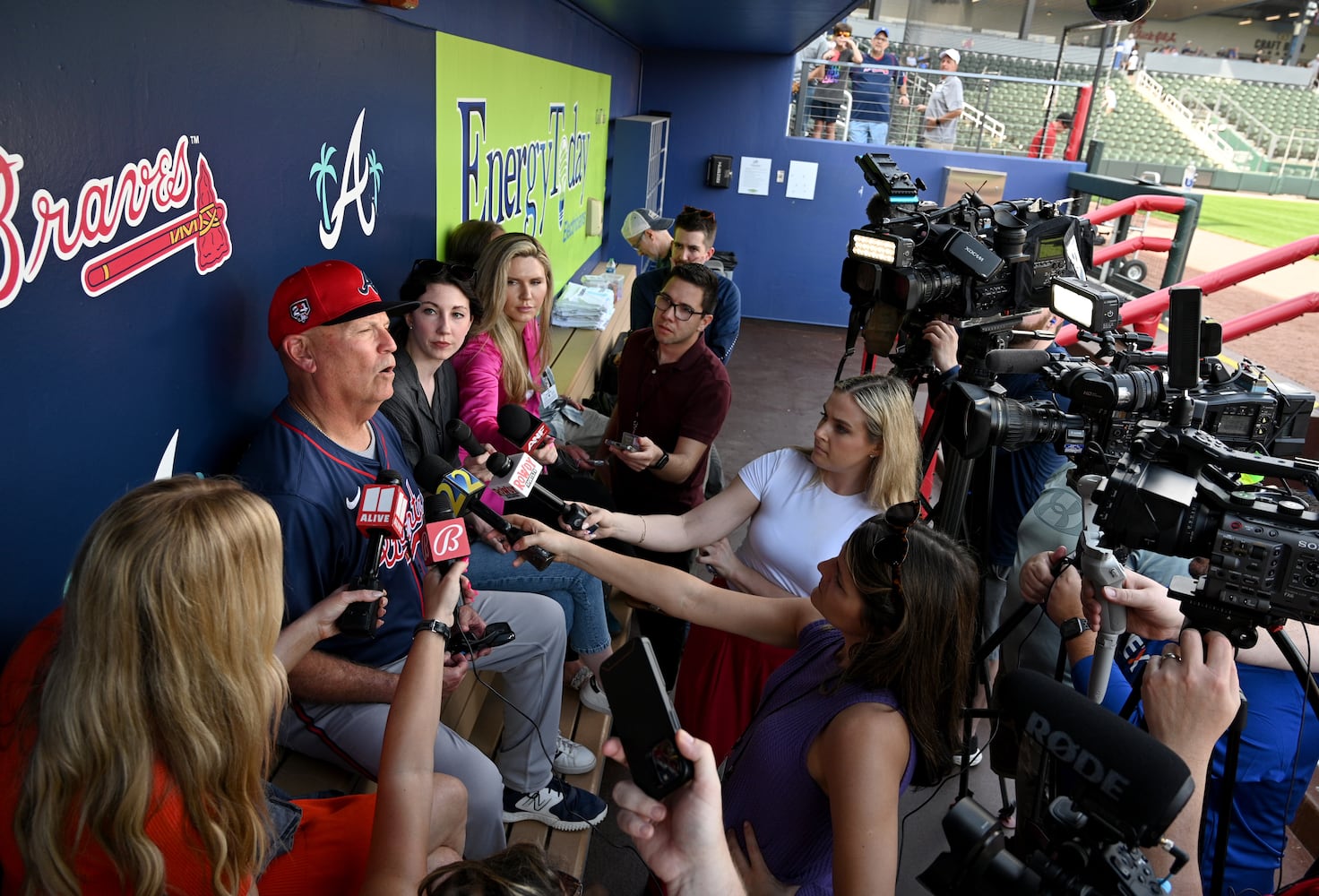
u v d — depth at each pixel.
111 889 1.12
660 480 3.29
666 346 3.22
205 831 1.13
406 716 1.41
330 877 1.51
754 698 2.28
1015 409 2.25
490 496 2.70
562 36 5.42
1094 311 2.63
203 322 1.90
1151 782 0.99
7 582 1.40
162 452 1.80
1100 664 1.88
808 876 1.46
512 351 3.04
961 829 1.10
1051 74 14.49
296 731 1.94
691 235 4.58
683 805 1.02
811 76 10.17
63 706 1.06
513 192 4.50
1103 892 1.02
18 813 1.09
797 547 2.43
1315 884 1.50
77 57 1.43
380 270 2.85
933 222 3.35
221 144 1.89
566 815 2.52
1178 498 1.62
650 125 7.84
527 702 2.40
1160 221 19.14
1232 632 1.56
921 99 10.39
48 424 1.46
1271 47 30.67
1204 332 2.28
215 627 1.10
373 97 2.66
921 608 1.38
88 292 1.52
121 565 1.06
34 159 1.36
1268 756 1.79
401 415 2.45
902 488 2.38
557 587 2.69
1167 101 27.23
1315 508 1.53
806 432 6.88
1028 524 2.79
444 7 3.24
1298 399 2.37
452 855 1.66
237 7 1.89
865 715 1.38
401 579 2.06
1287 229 19.52
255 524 1.15
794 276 10.28
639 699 1.07
